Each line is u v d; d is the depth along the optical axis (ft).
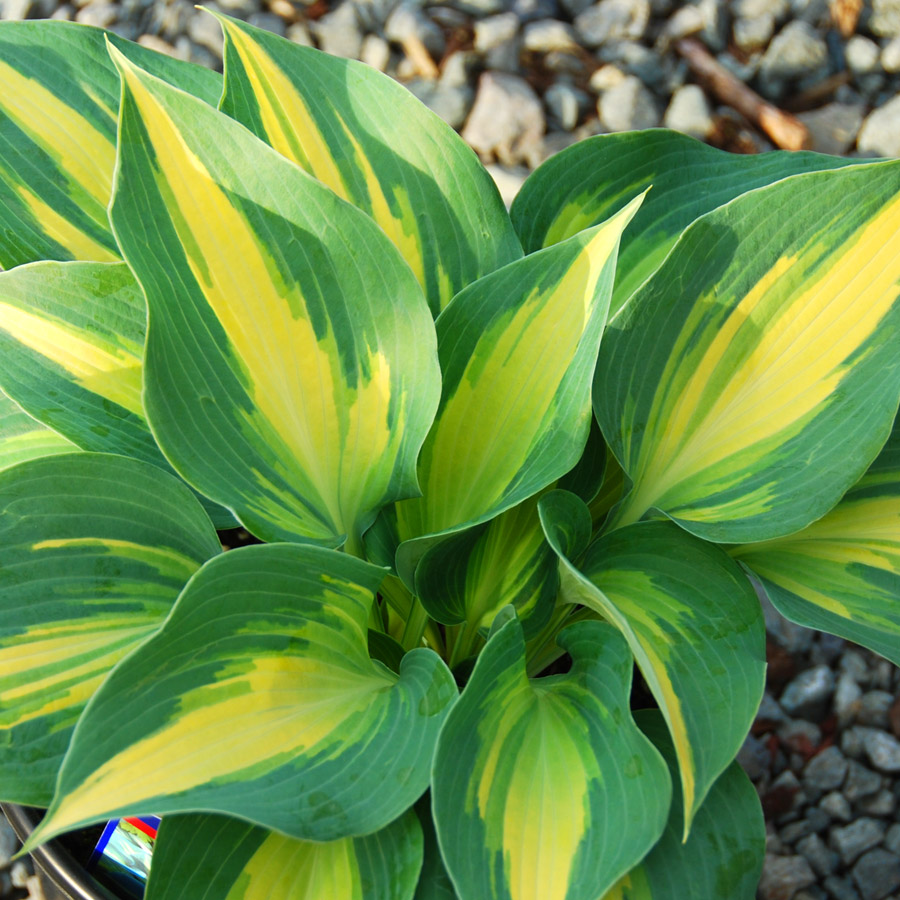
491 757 1.97
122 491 2.09
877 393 2.10
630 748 1.95
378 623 2.37
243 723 1.93
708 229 2.08
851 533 2.22
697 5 3.75
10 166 2.27
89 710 1.85
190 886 2.00
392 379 2.12
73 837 2.25
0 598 2.02
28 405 2.16
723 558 2.10
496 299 2.14
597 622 2.09
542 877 1.91
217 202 2.01
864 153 3.61
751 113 3.63
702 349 2.15
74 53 2.32
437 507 2.22
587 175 2.37
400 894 1.95
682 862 2.06
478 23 3.70
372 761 1.94
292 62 2.23
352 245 2.04
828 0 3.79
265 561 1.95
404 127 2.25
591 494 2.28
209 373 2.04
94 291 2.19
